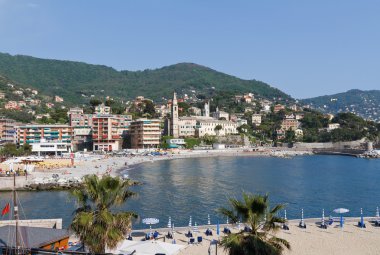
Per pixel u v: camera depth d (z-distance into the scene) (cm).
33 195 14725
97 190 4491
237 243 4103
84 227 4234
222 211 4553
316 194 15300
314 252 6894
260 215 4319
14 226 5716
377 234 7994
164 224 10194
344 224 8750
